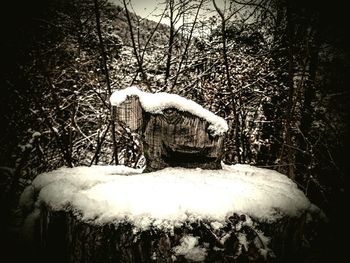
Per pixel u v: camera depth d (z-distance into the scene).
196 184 1.70
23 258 1.86
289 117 3.62
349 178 4.06
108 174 2.03
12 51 3.49
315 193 4.50
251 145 4.52
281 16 3.83
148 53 4.34
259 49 4.31
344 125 4.21
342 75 4.13
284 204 1.69
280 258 1.70
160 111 1.88
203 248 1.39
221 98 4.25
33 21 3.52
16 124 3.76
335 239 3.14
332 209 4.05
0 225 2.06
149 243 1.39
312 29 3.64
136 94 1.86
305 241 2.34
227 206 1.51
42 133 3.76
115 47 4.02
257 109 4.38
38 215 1.84
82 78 3.83
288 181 2.16
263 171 2.32
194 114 1.92
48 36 3.64
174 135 1.92
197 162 2.05
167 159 2.00
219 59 4.11
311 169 4.24
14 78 3.58
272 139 4.43
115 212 1.45
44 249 1.76
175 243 1.38
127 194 1.54
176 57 4.19
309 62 4.10
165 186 1.64
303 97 4.26
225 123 2.05
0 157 3.71
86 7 3.64
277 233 1.63
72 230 1.54
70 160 3.50
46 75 3.26
